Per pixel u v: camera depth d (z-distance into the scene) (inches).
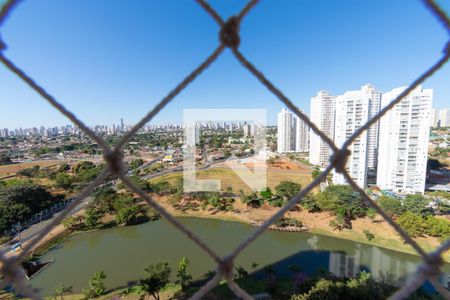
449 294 55.5
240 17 53.0
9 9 45.8
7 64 48.4
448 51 53.4
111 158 55.8
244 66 56.0
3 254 49.4
